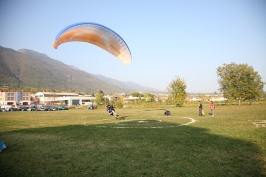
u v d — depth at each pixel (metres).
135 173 6.17
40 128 16.39
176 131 13.62
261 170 6.27
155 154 8.08
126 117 25.47
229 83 62.19
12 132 14.42
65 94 138.50
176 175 5.97
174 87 59.75
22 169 6.64
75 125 18.06
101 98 77.50
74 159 7.63
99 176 6.00
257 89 60.34
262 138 10.75
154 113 32.78
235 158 7.43
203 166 6.66
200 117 23.58
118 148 9.13
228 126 15.48
